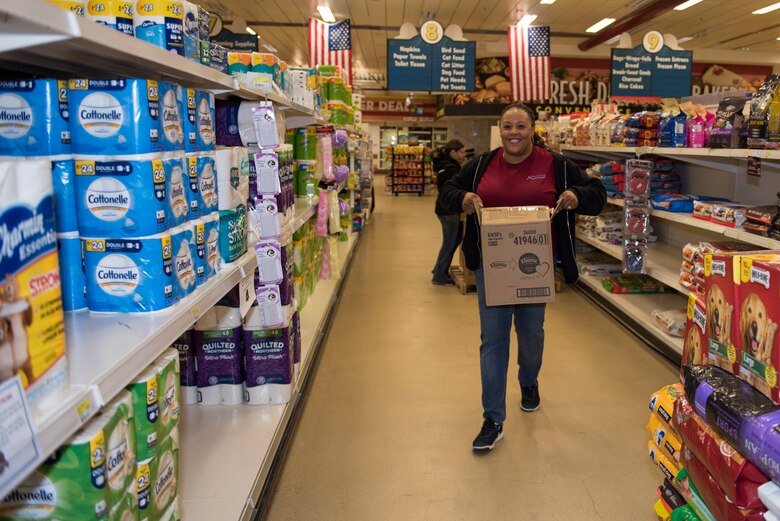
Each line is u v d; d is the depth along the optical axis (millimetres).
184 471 2004
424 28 8711
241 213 2066
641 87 9203
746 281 1499
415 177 18875
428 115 27719
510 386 3418
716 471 1489
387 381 3496
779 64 15289
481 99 14523
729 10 11406
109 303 1397
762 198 3717
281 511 2236
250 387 2514
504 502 2299
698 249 3250
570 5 11156
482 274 2635
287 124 3660
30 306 875
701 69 15297
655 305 4508
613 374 3578
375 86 24125
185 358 2506
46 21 877
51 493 1053
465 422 2973
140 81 1332
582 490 2381
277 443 2311
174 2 1534
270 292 2311
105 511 1101
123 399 1227
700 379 1580
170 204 1456
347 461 2598
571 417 3018
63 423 901
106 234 1378
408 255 7754
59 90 1346
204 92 1776
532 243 2447
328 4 11273
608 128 5023
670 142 4004
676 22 12305
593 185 2609
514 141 2498
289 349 2541
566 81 14555
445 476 2479
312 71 4168
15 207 847
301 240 3877
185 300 1512
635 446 2729
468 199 2527
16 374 838
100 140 1350
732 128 3154
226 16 12195
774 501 1226
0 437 756
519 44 8883
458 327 4586
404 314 4941
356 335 4371
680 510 1804
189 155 1635
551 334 4352
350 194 7121
